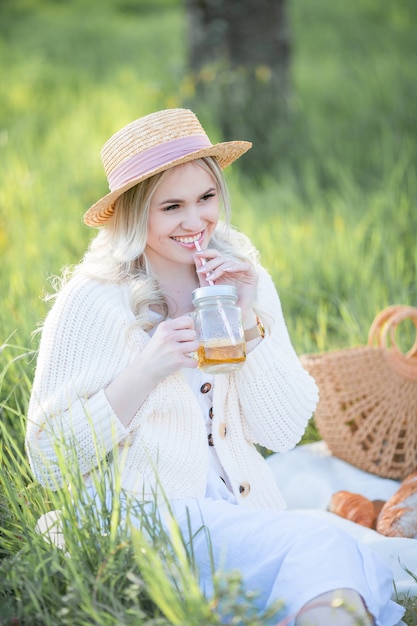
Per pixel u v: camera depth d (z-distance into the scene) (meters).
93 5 18.72
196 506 3.22
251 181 8.80
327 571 2.86
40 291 5.69
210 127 9.16
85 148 9.45
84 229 7.21
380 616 3.11
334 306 6.03
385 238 6.76
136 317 3.42
